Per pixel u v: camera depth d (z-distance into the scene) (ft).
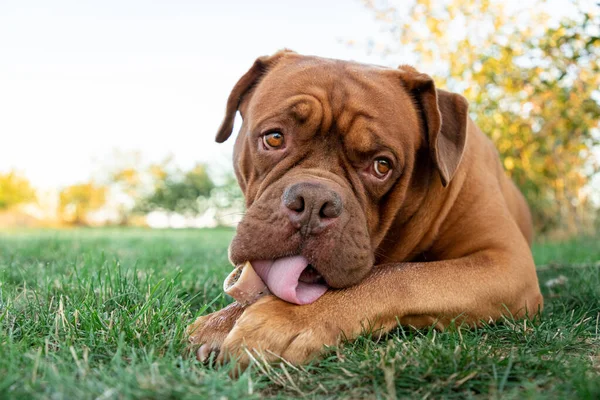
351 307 2.11
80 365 1.71
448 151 2.65
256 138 2.59
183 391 1.55
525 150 7.22
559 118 6.20
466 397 1.69
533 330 2.31
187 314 2.31
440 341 2.04
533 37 6.21
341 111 2.47
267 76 2.77
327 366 1.86
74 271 3.11
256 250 2.16
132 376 1.60
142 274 3.22
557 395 1.64
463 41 7.30
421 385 1.71
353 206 2.29
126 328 2.04
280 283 2.10
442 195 2.74
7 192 33.30
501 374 1.79
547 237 9.76
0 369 1.66
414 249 2.80
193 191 31.53
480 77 6.83
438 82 7.59
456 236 2.74
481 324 2.35
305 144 2.48
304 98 2.47
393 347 1.93
